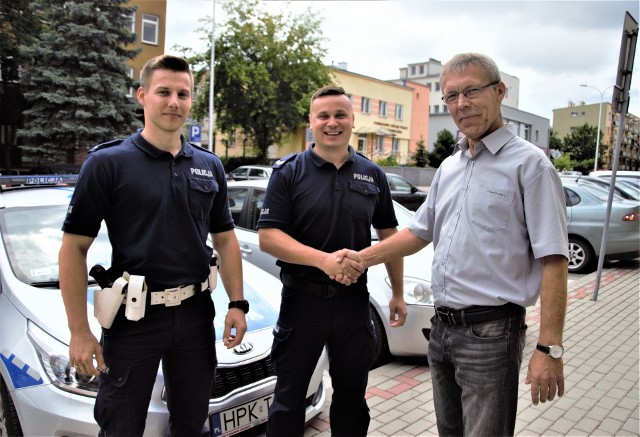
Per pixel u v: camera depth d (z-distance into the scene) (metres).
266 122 25.08
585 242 7.56
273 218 2.29
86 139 15.34
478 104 1.86
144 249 1.90
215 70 24.20
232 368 2.47
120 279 1.87
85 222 1.86
